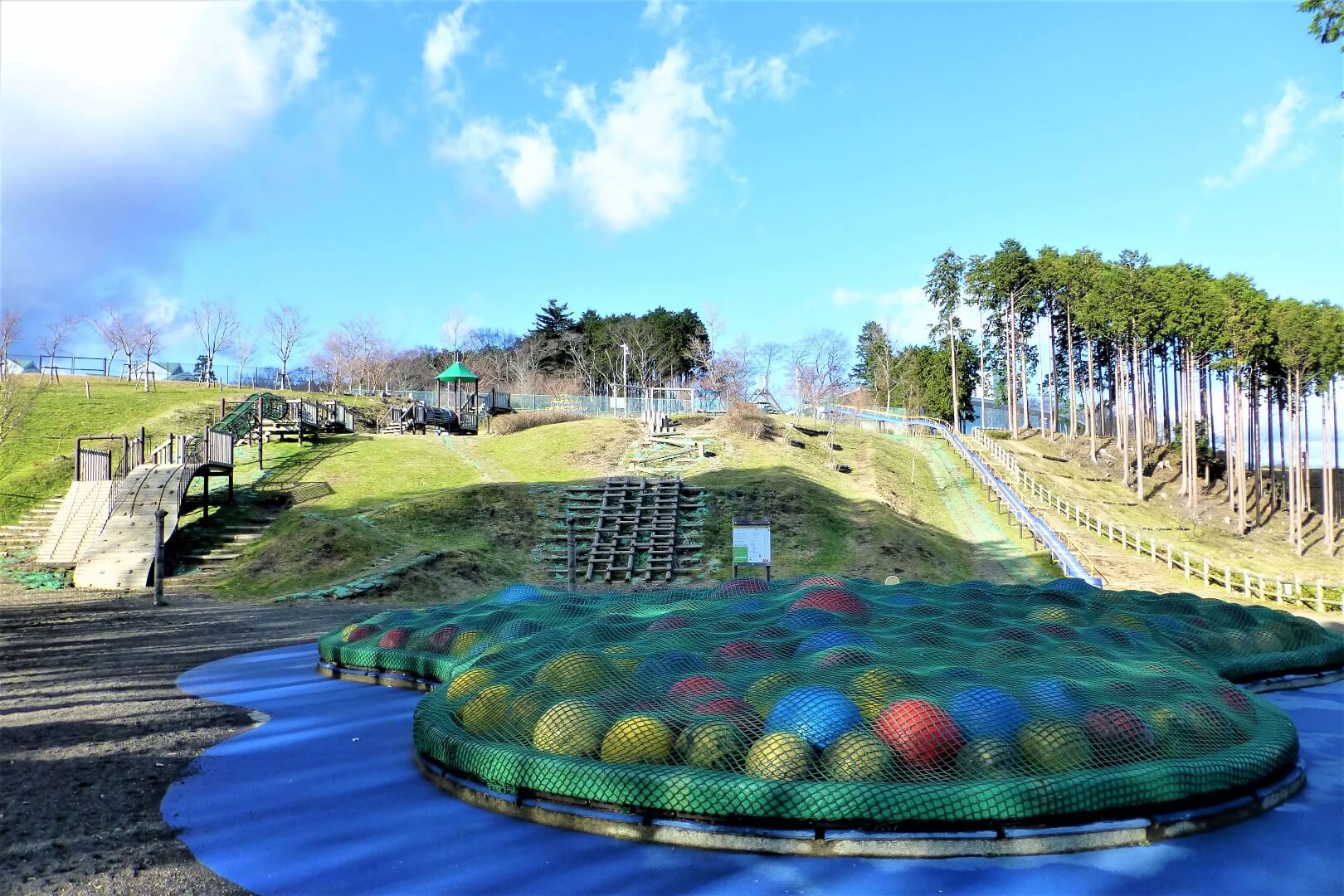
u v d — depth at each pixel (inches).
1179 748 263.0
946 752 241.8
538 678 308.8
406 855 217.9
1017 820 221.6
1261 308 1697.8
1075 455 2262.6
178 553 927.7
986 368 3280.0
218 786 274.1
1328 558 1545.3
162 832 232.4
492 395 1927.9
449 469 1309.1
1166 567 1112.8
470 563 968.9
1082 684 299.4
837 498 1289.4
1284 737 286.0
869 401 3080.7
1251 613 525.0
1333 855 217.3
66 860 211.0
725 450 1457.9
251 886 198.1
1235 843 226.8
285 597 806.5
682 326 3218.5
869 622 401.7
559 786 242.2
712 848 222.5
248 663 510.9
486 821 243.8
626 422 1649.9
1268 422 1991.9
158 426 1457.9
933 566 1067.9
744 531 734.5
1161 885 198.4
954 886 197.8
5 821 237.6
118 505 952.3
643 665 314.2
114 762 296.8
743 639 342.3
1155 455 2281.0
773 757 238.2
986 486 1540.4
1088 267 2357.3
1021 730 251.1
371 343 3198.8
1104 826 225.0
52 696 403.5
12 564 897.5
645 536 1094.4
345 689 436.5
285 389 2289.6
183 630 636.1
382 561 932.6
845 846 217.9
